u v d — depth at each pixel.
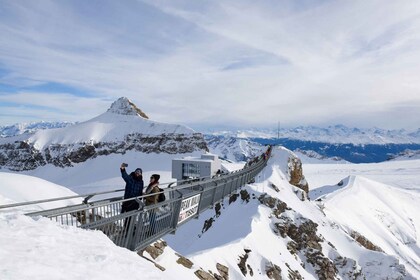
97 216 9.41
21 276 4.40
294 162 76.19
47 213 7.88
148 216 11.46
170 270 13.98
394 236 107.12
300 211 55.44
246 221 42.47
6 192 15.39
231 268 27.50
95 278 5.37
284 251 41.06
